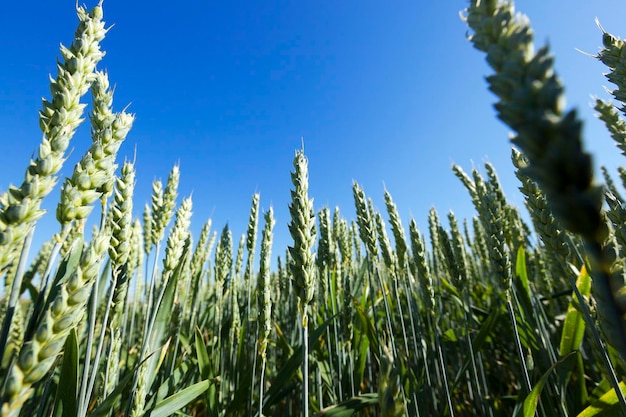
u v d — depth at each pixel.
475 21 1.20
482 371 4.32
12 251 1.63
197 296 5.56
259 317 3.26
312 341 3.83
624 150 3.62
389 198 4.67
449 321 6.23
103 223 2.45
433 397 4.02
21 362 1.42
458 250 4.75
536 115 0.85
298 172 2.88
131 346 5.59
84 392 2.39
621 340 0.95
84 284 1.59
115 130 2.20
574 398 3.93
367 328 4.00
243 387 3.73
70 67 2.04
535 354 4.30
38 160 1.70
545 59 0.93
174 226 3.80
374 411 4.67
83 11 2.25
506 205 5.53
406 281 4.56
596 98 3.92
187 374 4.48
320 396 4.23
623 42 2.97
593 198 0.84
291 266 2.67
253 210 5.39
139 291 7.95
